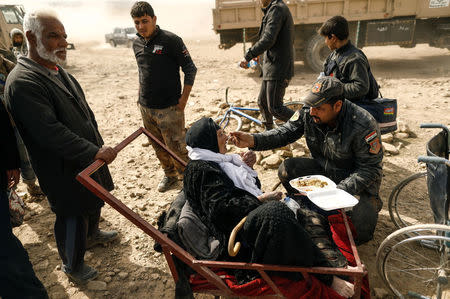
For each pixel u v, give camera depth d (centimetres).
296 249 164
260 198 200
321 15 852
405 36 863
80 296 262
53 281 277
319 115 235
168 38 322
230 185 189
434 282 251
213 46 1627
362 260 279
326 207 202
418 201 348
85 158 210
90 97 795
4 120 215
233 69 1044
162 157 385
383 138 468
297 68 1017
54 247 315
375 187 258
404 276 262
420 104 625
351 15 842
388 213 334
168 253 181
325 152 260
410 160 425
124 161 475
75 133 227
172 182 405
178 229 186
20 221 273
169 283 272
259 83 847
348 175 259
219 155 199
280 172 295
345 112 236
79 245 251
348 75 313
